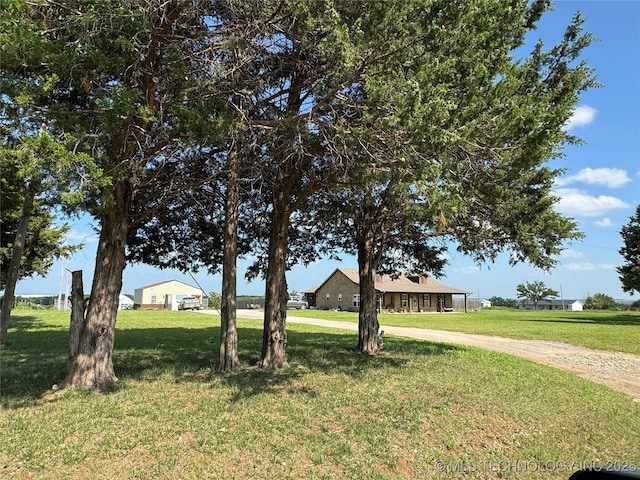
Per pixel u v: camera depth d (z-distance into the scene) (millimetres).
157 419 6070
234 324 9453
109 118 5766
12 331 17781
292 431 5941
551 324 31109
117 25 5484
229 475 4777
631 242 39500
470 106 6668
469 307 70625
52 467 4656
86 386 7379
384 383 8625
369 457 5422
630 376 12695
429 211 6117
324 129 7227
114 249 7867
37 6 5461
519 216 9758
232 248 9469
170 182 9148
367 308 12570
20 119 5449
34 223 17000
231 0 6406
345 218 12555
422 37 6551
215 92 6902
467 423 6840
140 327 20938
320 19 6043
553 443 6559
